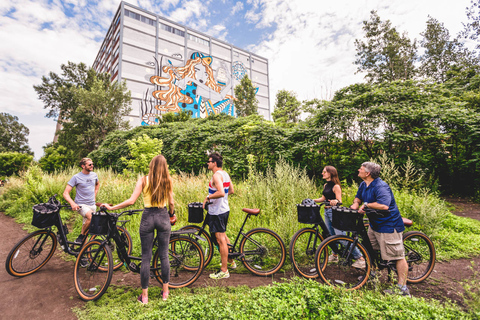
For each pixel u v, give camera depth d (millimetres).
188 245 3150
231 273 3348
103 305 2566
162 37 53469
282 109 28344
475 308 2164
